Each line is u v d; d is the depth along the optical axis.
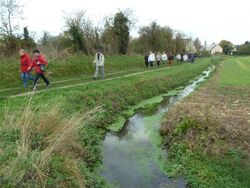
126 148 11.88
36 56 17.31
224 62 71.06
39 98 13.10
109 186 8.77
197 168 9.32
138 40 61.62
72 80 22.50
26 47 29.42
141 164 10.43
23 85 19.45
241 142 10.00
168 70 35.06
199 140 10.41
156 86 24.52
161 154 11.23
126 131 14.03
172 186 8.94
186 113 13.16
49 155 7.92
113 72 31.05
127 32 46.81
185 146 10.55
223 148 9.74
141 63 44.91
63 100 13.01
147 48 61.16
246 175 8.40
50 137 8.78
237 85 23.95
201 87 24.14
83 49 36.66
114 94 17.67
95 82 20.72
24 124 8.73
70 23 36.28
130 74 28.44
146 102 20.42
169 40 68.81
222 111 13.78
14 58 25.89
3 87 18.86
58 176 7.44
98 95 15.93
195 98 17.75
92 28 39.03
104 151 11.53
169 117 14.01
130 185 8.98
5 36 27.81
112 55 41.66
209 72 46.97
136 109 18.39
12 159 7.20
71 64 28.42
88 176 8.55
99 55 23.03
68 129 8.96
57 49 32.22
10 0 28.89
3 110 10.44
